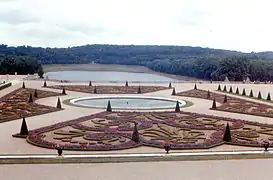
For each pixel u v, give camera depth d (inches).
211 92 4404.5
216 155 1593.3
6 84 4402.1
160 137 1980.8
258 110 3063.5
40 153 1616.6
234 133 2124.8
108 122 2364.7
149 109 2982.3
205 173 1341.0
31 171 1316.4
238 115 2856.8
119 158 1514.5
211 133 2118.6
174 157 1544.0
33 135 1926.7
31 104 3053.6
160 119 2511.1
